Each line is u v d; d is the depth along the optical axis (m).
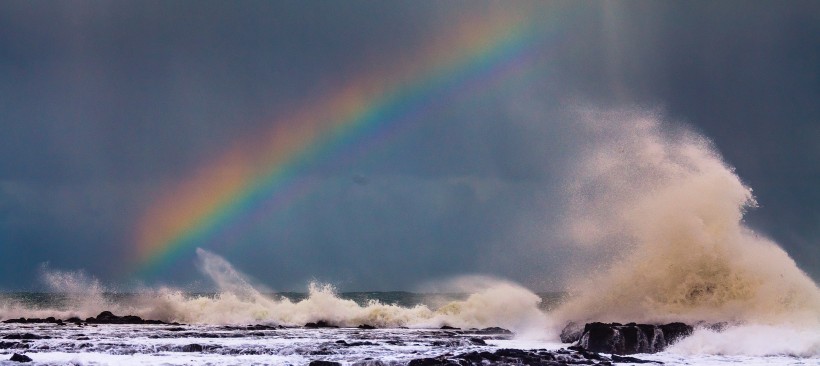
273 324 46.59
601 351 27.38
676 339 27.58
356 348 27.03
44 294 77.06
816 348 26.05
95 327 39.66
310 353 25.64
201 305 47.69
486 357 22.61
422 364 21.47
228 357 24.17
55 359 22.22
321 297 47.22
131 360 22.86
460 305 46.34
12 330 35.66
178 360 23.02
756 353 26.20
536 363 22.06
